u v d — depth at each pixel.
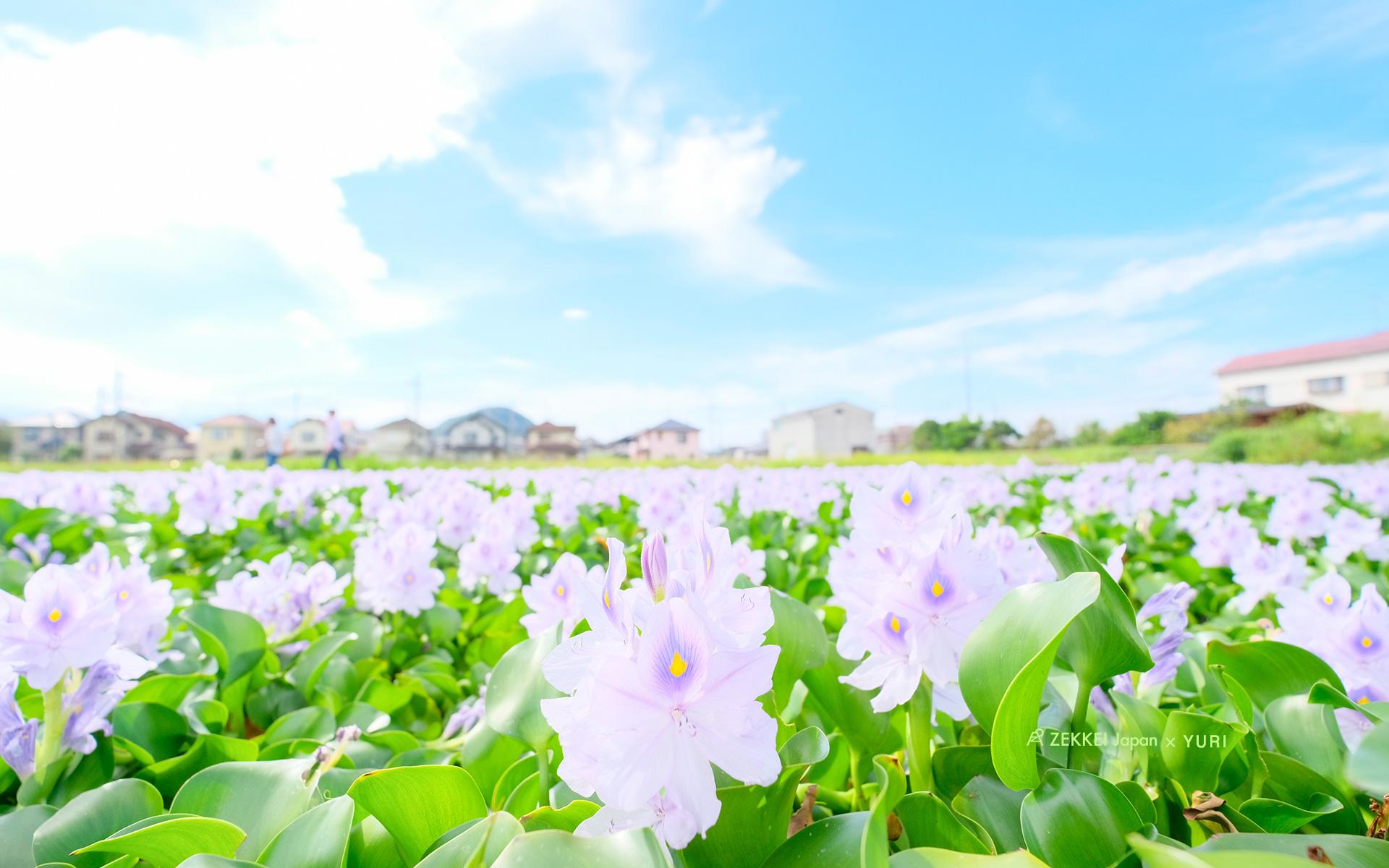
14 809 1.27
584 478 10.16
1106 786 0.96
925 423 70.88
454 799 1.04
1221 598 3.67
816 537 5.21
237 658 2.06
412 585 3.06
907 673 1.18
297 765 1.21
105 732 1.56
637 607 0.85
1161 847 0.78
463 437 94.25
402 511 4.34
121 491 9.76
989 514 7.50
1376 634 1.34
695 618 0.80
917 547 1.25
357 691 2.41
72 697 1.48
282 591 2.61
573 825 0.95
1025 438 63.47
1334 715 1.22
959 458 38.47
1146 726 1.30
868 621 1.19
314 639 2.73
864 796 1.32
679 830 0.82
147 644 1.95
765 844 0.97
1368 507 6.62
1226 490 6.47
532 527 4.68
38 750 1.46
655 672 0.78
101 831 1.16
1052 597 0.99
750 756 0.78
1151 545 5.43
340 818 0.96
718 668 0.79
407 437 89.06
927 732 1.24
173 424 87.31
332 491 9.87
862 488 1.34
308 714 1.88
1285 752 1.21
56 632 1.40
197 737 1.71
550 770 1.31
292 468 24.02
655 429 94.81
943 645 1.17
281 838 0.96
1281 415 45.38
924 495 1.31
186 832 0.96
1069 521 4.43
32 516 5.12
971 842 0.98
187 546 5.42
